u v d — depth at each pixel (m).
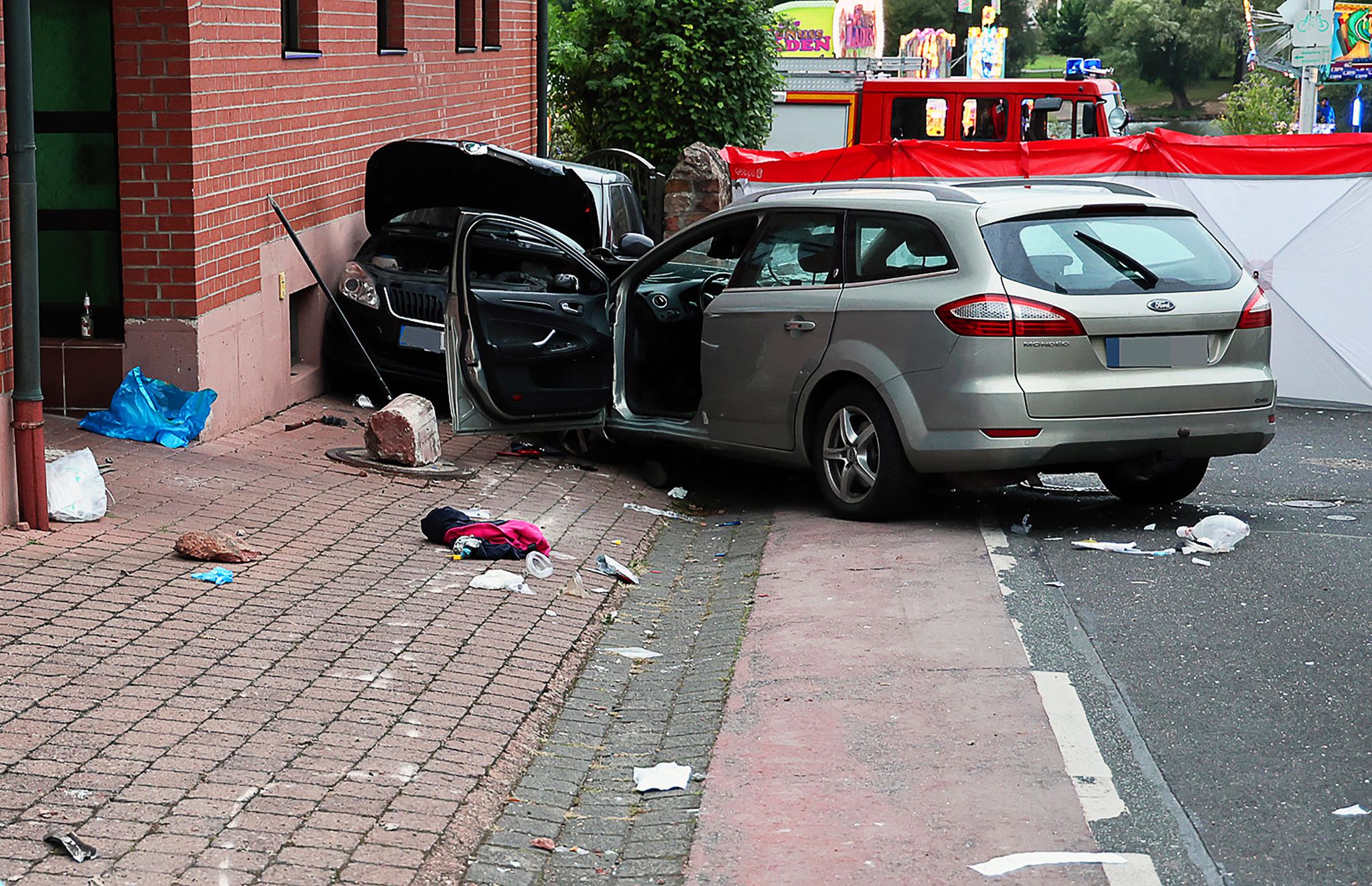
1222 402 8.20
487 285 9.54
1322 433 12.44
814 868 4.21
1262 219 14.40
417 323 11.24
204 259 9.52
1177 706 5.47
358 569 7.18
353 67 12.80
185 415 9.36
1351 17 47.56
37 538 7.12
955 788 4.74
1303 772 4.85
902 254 8.40
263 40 10.55
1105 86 23.02
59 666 5.48
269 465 9.17
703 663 6.31
